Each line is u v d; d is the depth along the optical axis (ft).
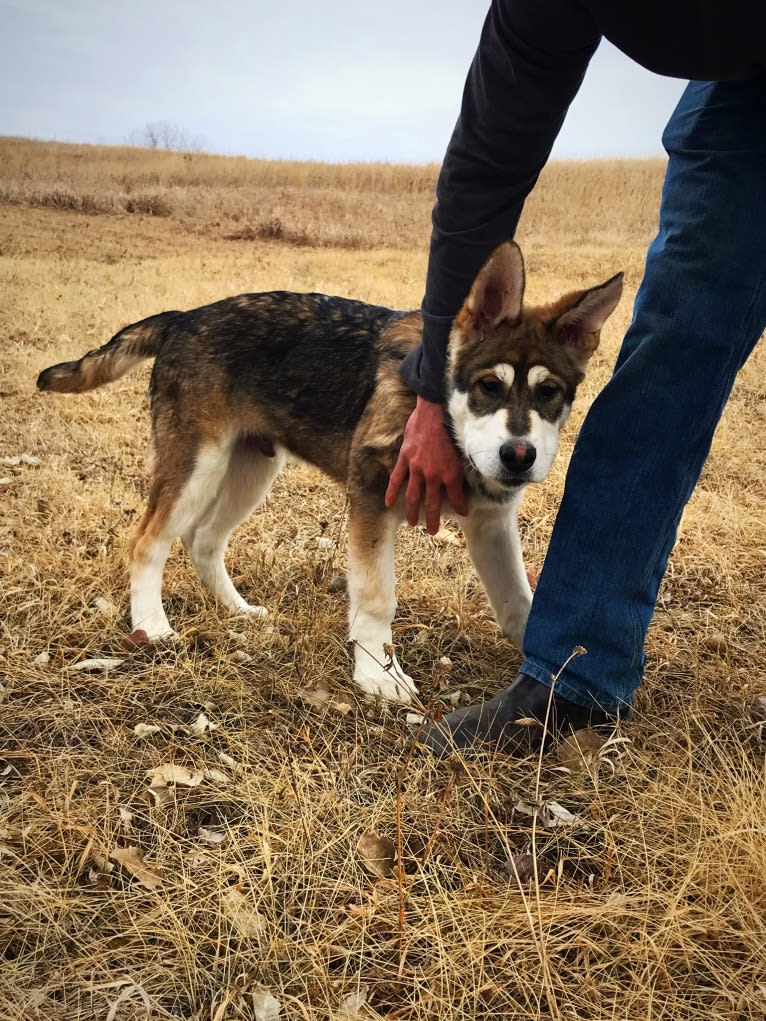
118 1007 2.74
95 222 31.24
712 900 3.14
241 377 5.22
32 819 3.49
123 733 4.09
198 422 5.23
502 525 4.92
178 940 2.94
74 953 2.96
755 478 7.83
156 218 33.78
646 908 3.06
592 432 4.04
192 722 4.27
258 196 39.99
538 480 4.34
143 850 3.42
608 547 4.03
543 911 3.06
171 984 2.85
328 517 7.02
